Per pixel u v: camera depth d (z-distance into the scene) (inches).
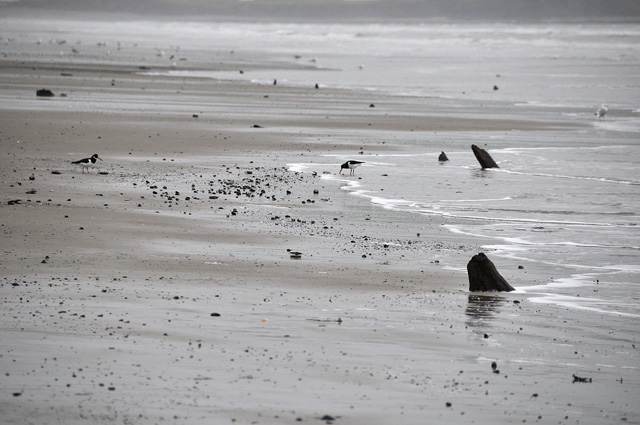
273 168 4638.3
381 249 2792.8
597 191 4153.5
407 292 2233.0
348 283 2306.8
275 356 1617.9
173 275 2310.5
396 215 3469.5
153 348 1631.4
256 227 3065.9
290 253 2662.4
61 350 1594.5
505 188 4217.5
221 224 3085.6
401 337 1802.4
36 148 4990.2
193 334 1747.0
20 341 1644.9
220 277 2313.0
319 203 3673.7
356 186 4165.8
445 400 1419.8
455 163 5088.6
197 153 5098.4
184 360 1561.3
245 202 3590.1
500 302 2171.5
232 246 2728.8
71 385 1397.6
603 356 1738.4
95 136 5664.4
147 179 4072.3
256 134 6186.0
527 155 5497.1
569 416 1380.4
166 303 2003.0
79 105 7805.1
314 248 2755.9
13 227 2854.3
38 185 3754.9
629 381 1582.2
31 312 1870.1
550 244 2987.2
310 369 1546.5
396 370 1572.3
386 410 1350.9
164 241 2755.9
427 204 3752.5
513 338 1841.8
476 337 1833.2
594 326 1967.3
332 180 4315.9
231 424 1253.7
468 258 2716.5
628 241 3056.1
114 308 1934.1
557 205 3786.9
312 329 1830.7
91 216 3117.6
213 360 1572.3
